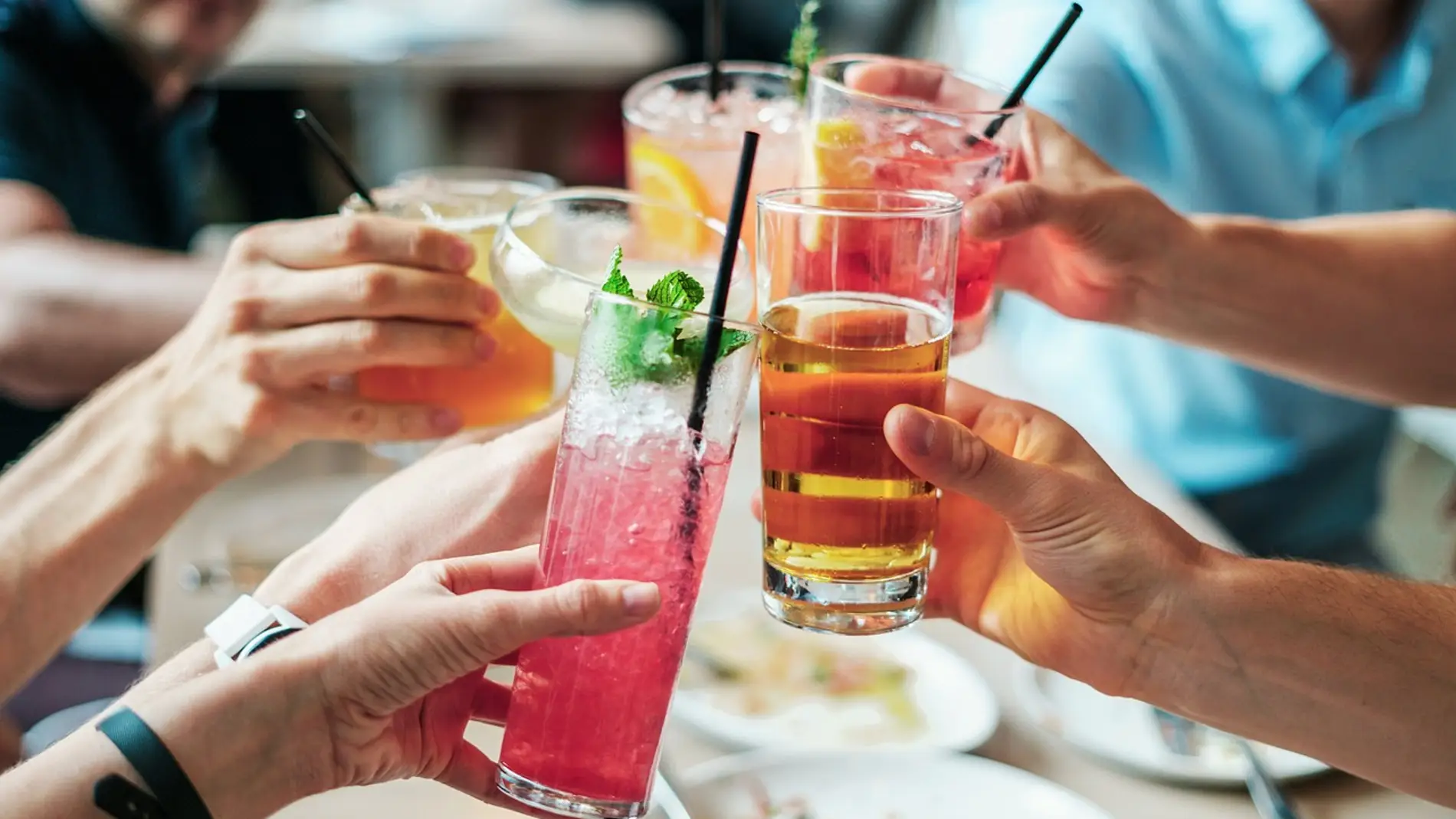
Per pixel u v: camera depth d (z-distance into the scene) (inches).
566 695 27.1
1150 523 30.0
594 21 133.6
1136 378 62.7
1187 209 60.9
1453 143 58.4
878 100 33.5
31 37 55.9
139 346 52.6
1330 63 57.3
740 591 40.3
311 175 120.6
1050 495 29.2
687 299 27.6
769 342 28.5
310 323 35.0
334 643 26.5
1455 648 30.3
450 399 36.1
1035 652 31.9
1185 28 57.4
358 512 31.6
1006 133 34.3
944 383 29.0
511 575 28.2
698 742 35.3
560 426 31.2
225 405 35.4
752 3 136.9
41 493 36.2
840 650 37.9
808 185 34.6
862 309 27.9
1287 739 31.1
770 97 40.3
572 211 34.3
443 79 115.6
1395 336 39.0
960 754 34.7
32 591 35.5
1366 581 31.0
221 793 26.4
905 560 28.7
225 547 41.0
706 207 37.4
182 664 29.8
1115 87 58.4
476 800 33.2
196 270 53.9
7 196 54.0
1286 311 38.4
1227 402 60.8
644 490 26.6
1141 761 34.4
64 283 51.7
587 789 27.3
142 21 57.8
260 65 106.7
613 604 25.9
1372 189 59.3
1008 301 68.1
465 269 34.8
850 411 28.0
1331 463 60.9
